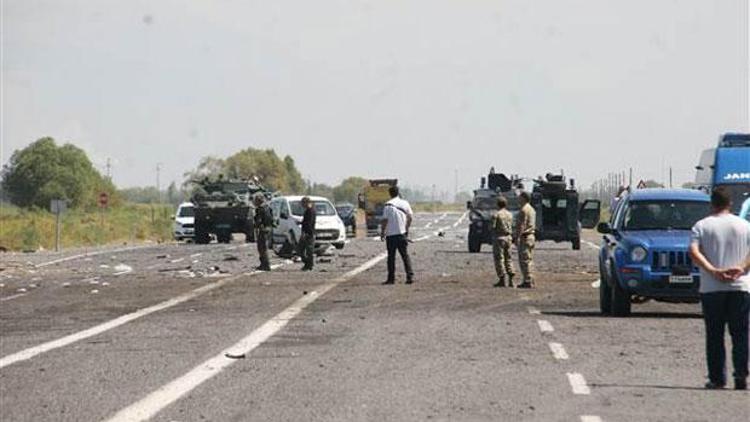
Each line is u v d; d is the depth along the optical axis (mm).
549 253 87375
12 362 27078
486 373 24766
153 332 33562
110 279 59562
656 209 39406
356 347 29625
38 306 43406
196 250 96062
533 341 30844
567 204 92438
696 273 36750
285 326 34938
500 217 51875
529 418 19312
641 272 36938
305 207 65812
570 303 43344
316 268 67500
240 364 26359
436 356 27703
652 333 32781
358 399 21312
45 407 20594
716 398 21516
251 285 53469
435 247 96938
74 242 122562
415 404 20719
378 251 88938
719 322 22828
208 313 39562
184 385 23125
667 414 19750
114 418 19406
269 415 19625
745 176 62469
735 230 22969
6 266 73500
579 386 22859
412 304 42875
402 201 54062
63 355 28328
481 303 43312
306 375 24562
